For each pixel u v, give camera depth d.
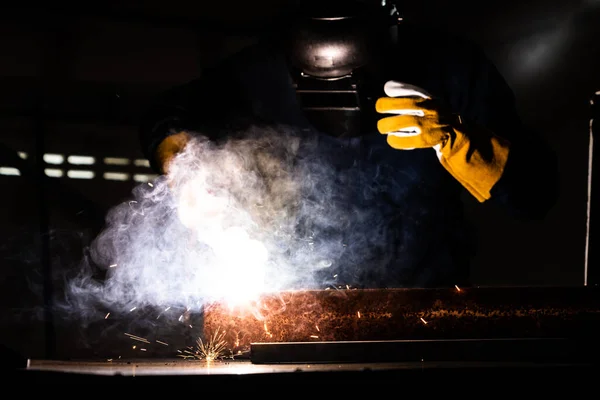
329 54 1.47
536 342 1.25
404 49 1.81
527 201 1.75
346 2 1.53
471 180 1.57
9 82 3.17
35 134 3.20
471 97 1.89
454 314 1.33
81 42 3.21
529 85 3.23
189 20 3.22
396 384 1.08
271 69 1.91
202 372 1.09
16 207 3.18
